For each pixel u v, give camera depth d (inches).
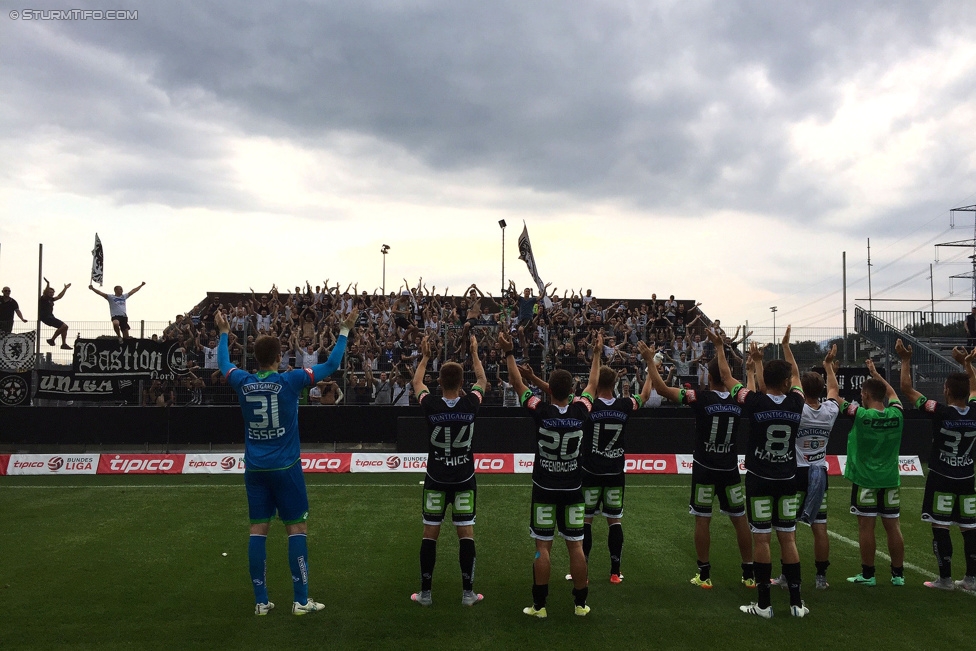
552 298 948.6
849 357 977.5
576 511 239.8
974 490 272.5
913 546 343.9
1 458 561.0
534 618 238.7
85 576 286.2
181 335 735.1
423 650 211.0
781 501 243.9
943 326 956.0
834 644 217.9
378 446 655.1
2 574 289.1
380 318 833.5
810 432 271.3
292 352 725.9
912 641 220.7
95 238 719.7
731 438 267.4
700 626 232.5
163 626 230.1
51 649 211.5
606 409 277.1
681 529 374.3
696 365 738.2
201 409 643.5
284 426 238.2
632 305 1058.1
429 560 250.7
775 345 787.4
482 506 435.5
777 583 277.4
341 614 242.1
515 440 615.8
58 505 434.3
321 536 355.9
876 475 275.9
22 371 642.2
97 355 648.4
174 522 386.6
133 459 564.1
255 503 239.6
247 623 232.8
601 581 282.4
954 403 275.3
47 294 665.0
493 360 729.6
